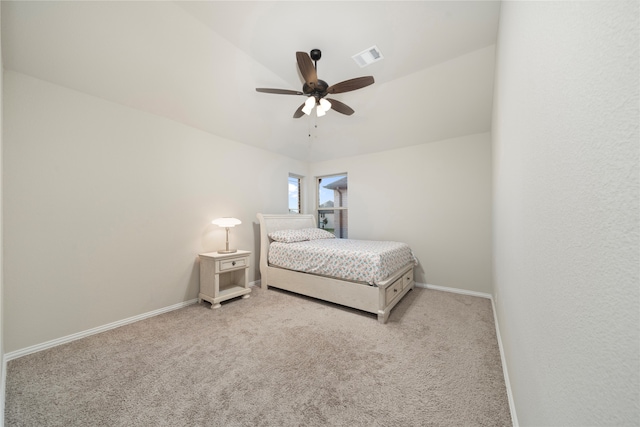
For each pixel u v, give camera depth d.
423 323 2.37
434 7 1.80
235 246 3.49
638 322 0.31
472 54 2.29
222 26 1.99
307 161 4.88
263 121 3.40
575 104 0.49
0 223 1.47
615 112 0.35
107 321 2.25
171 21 1.91
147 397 1.41
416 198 3.68
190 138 2.97
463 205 3.32
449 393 1.44
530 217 0.85
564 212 0.56
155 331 2.21
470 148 3.28
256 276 3.81
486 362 1.73
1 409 1.25
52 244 1.97
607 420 0.38
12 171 1.80
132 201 2.45
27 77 1.87
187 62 2.28
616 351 0.36
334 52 2.28
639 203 0.30
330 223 4.93
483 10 1.81
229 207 3.43
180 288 2.83
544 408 0.72
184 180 2.90
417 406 1.35
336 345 1.97
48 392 1.44
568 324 0.54
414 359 1.77
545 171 0.68
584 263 0.46
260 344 1.98
